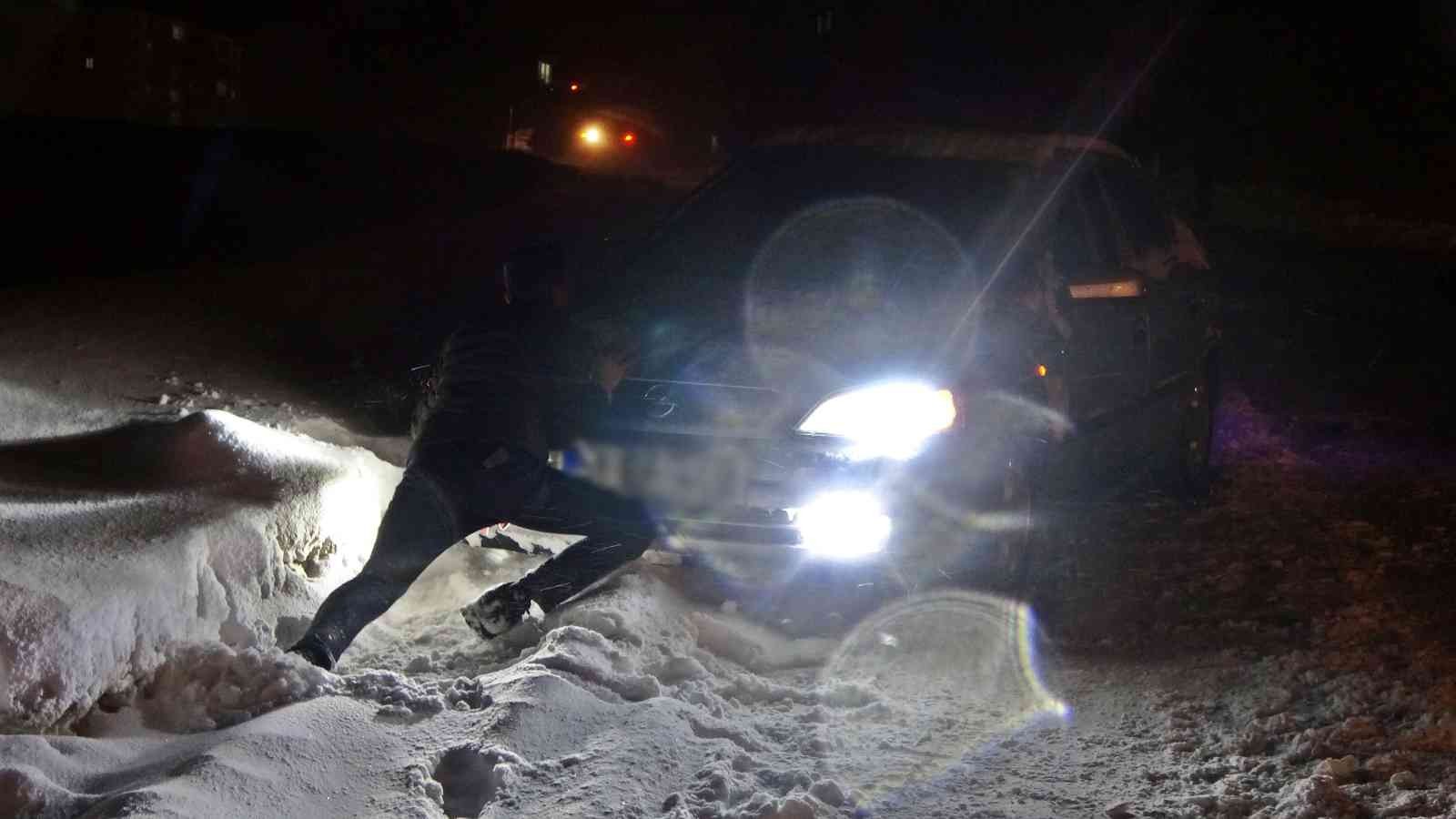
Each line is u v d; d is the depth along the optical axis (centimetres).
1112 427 677
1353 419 1032
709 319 554
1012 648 512
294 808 345
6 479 500
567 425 500
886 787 391
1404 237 2158
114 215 1374
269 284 1141
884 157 702
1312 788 380
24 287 1045
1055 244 660
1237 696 471
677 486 498
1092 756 419
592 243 648
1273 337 1377
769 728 430
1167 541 672
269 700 396
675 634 498
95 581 396
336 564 516
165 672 404
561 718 399
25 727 363
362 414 789
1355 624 546
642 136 2942
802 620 533
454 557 564
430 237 1484
